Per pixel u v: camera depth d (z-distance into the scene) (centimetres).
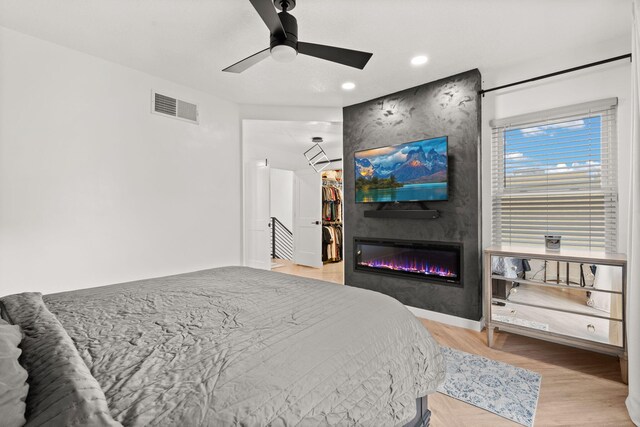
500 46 248
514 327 245
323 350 98
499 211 293
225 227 369
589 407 175
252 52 260
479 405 177
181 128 328
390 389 108
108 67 275
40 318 108
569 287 224
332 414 83
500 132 291
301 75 301
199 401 70
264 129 450
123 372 80
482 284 295
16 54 229
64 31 230
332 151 631
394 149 332
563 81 259
